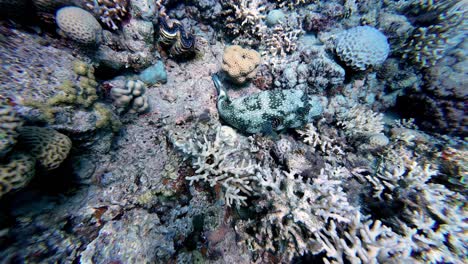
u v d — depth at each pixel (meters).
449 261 0.43
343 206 0.48
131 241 0.43
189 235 0.48
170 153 0.54
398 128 0.74
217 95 0.66
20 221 0.36
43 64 0.39
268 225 0.49
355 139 0.67
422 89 0.72
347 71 0.71
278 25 0.73
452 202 0.51
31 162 0.31
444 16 0.71
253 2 0.71
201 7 0.70
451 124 0.68
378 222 0.45
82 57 0.46
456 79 0.66
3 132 0.27
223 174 0.53
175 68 0.65
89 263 0.40
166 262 0.44
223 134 0.60
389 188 0.54
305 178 0.56
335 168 0.60
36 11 0.41
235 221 0.53
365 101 0.75
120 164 0.50
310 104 0.61
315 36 0.77
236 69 0.60
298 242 0.45
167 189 0.50
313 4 0.76
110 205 0.46
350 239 0.43
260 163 0.58
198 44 0.69
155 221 0.46
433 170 0.56
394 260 0.41
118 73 0.56
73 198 0.44
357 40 0.64
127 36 0.53
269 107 0.60
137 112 0.55
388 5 0.79
